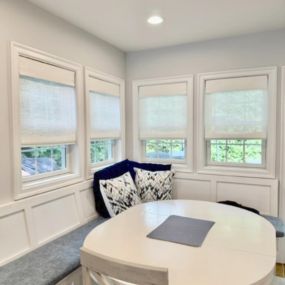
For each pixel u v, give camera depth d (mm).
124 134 3396
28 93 2041
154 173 3006
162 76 3217
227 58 2879
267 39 2701
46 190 2162
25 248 1895
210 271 1176
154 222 1800
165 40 2945
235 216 1909
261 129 2770
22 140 1984
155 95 3275
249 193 2830
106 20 2393
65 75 2398
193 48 3033
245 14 2301
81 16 2305
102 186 2541
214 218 1869
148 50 3271
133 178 3021
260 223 1765
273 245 1432
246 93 2814
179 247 1419
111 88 3123
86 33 2672
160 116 3266
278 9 2207
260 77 2744
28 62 2018
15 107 1890
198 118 3043
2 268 1682
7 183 1850
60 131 2359
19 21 1940
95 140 2889
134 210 2080
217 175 2963
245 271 1174
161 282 905
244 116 2834
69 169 2582
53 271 1646
